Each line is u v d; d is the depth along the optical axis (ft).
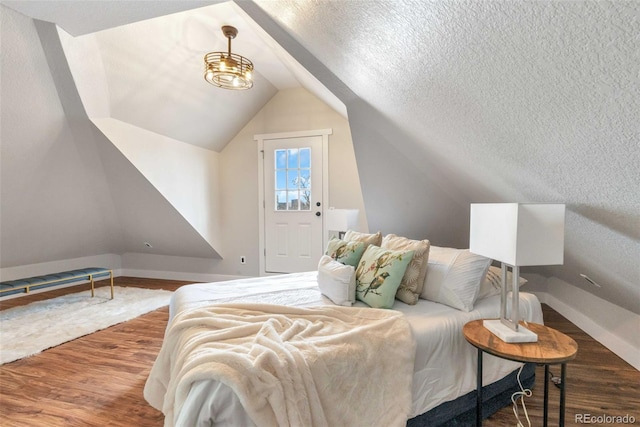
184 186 12.55
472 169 6.23
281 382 3.35
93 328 9.17
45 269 13.39
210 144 13.71
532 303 6.04
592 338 8.20
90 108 8.82
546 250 4.12
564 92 2.49
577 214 4.46
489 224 4.66
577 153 3.16
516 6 2.00
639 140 2.42
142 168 10.71
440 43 3.01
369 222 11.37
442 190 9.07
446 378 4.82
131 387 6.19
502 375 5.33
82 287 14.12
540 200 5.17
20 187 9.64
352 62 5.42
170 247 14.98
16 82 7.45
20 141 8.53
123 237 14.98
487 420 5.20
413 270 6.12
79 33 7.16
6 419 5.24
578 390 5.93
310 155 13.32
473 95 3.52
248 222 14.38
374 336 4.40
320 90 10.28
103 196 12.17
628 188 3.11
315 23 4.80
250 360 3.43
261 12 6.17
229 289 6.86
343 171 12.92
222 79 9.59
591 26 1.80
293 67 9.96
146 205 12.38
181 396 3.40
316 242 13.41
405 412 4.08
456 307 5.71
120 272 16.44
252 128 14.08
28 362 7.18
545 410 4.75
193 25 8.80
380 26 3.52
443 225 10.36
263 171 14.01
